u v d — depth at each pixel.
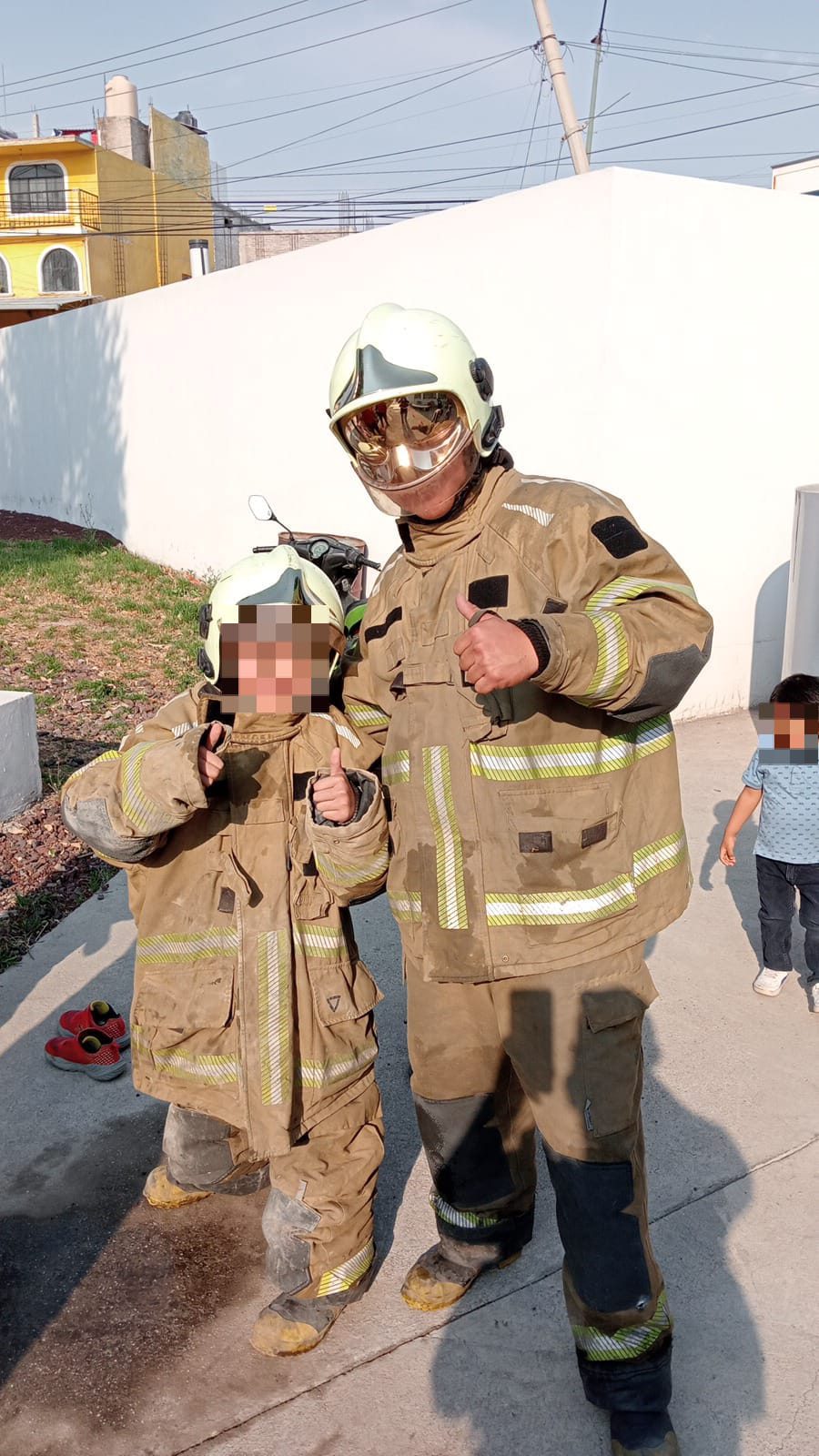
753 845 5.71
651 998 2.26
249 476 11.84
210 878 2.50
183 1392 2.51
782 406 7.99
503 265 7.76
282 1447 2.37
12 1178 3.26
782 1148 3.36
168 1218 3.08
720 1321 2.70
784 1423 2.41
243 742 2.51
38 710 7.95
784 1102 3.59
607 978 2.18
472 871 2.18
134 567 13.90
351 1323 2.70
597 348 7.07
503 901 2.16
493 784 2.14
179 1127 2.77
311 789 2.32
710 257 7.36
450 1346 2.62
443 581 2.21
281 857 2.49
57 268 38.59
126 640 10.48
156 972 2.54
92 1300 2.78
